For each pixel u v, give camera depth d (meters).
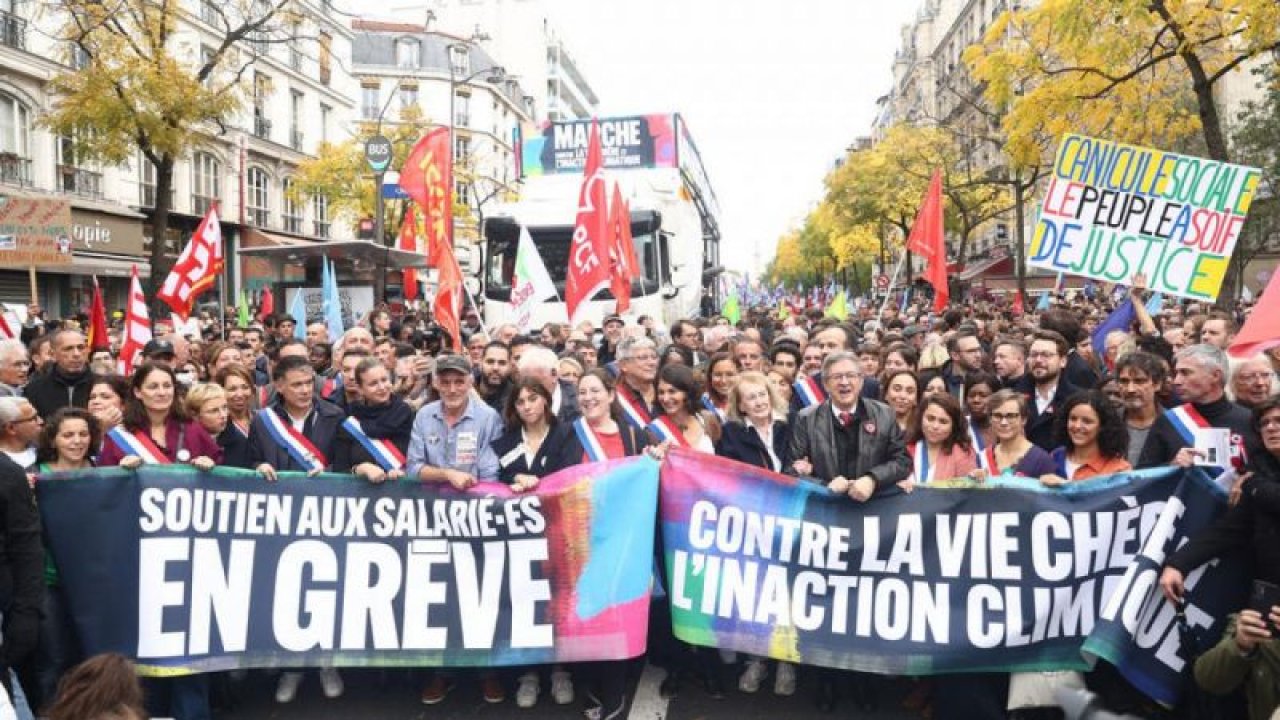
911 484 5.26
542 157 20.64
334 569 5.42
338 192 37.97
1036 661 5.08
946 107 63.00
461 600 5.42
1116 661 4.72
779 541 5.34
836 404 5.70
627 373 6.68
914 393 6.29
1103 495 5.09
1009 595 5.13
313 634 5.36
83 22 21.47
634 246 16.36
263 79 23.44
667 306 17.02
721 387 6.91
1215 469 4.94
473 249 50.38
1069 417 5.36
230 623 5.29
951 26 60.81
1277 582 4.25
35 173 26.56
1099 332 9.22
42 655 5.05
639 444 5.86
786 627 5.29
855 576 5.27
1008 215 48.31
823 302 47.03
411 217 20.89
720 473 5.42
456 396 5.68
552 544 5.42
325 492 5.47
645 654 6.16
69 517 5.14
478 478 5.67
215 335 15.43
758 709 5.52
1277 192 30.12
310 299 21.28
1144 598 4.77
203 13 34.28
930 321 15.65
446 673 5.70
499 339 9.70
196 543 5.29
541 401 5.70
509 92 77.62
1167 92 20.45
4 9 25.30
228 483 5.38
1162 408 6.38
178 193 34.03
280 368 5.98
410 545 5.46
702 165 26.97
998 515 5.18
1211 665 4.36
